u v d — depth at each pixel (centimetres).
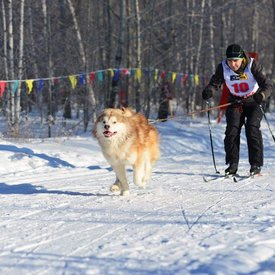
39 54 2545
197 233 574
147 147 926
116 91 2509
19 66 1981
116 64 2481
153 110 3381
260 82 1005
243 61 1002
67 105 3058
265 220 633
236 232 571
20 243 553
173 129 2238
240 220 636
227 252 492
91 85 2406
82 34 2811
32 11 2573
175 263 461
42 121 2550
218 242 530
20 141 1628
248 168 1198
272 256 479
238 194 841
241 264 451
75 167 1260
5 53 2016
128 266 457
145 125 937
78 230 607
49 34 2394
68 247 531
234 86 1020
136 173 871
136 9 2539
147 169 934
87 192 902
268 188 898
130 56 2720
